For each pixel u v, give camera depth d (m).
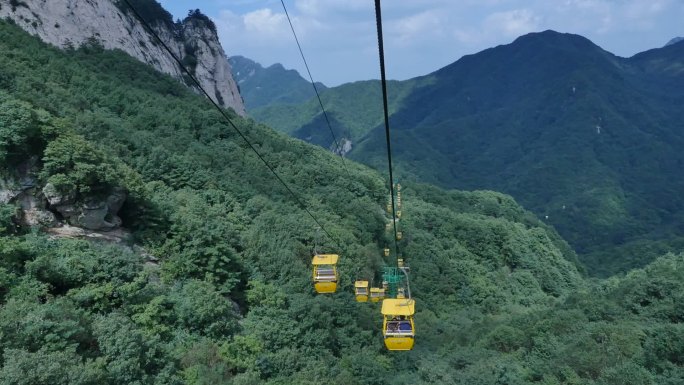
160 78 109.31
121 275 35.94
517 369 50.53
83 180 40.34
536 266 110.25
